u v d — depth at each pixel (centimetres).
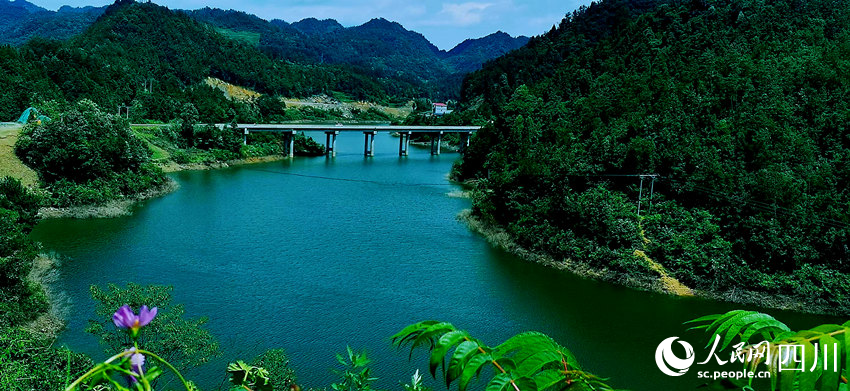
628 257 3838
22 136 5794
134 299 2039
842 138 4459
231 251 4125
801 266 3631
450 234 4878
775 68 5369
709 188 4134
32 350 1747
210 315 3012
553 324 3142
